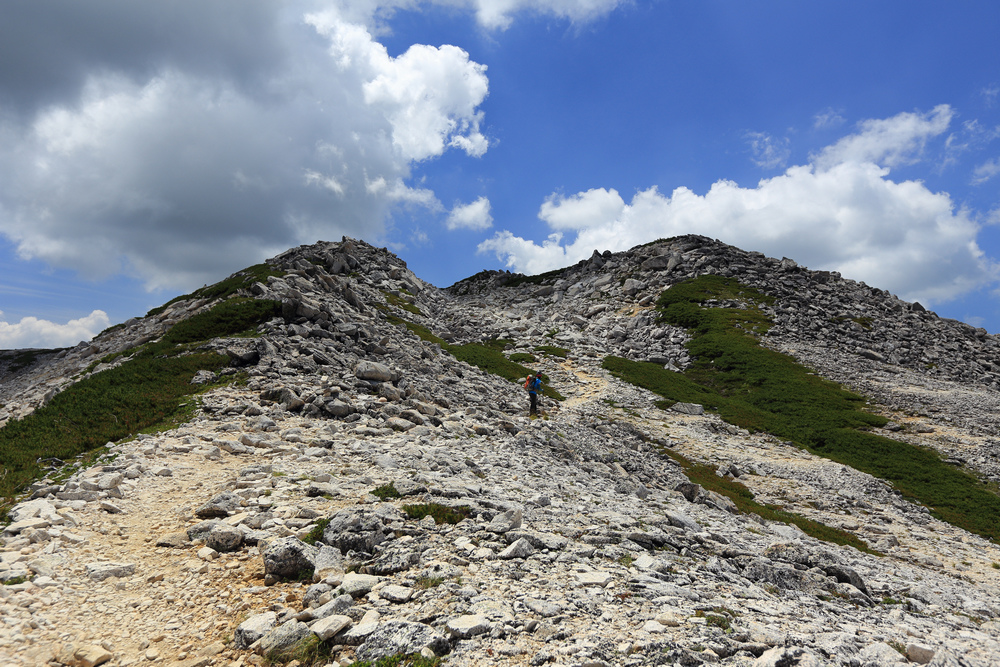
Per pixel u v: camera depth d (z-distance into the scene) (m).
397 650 6.79
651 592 9.04
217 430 19.75
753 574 11.84
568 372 60.56
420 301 91.62
